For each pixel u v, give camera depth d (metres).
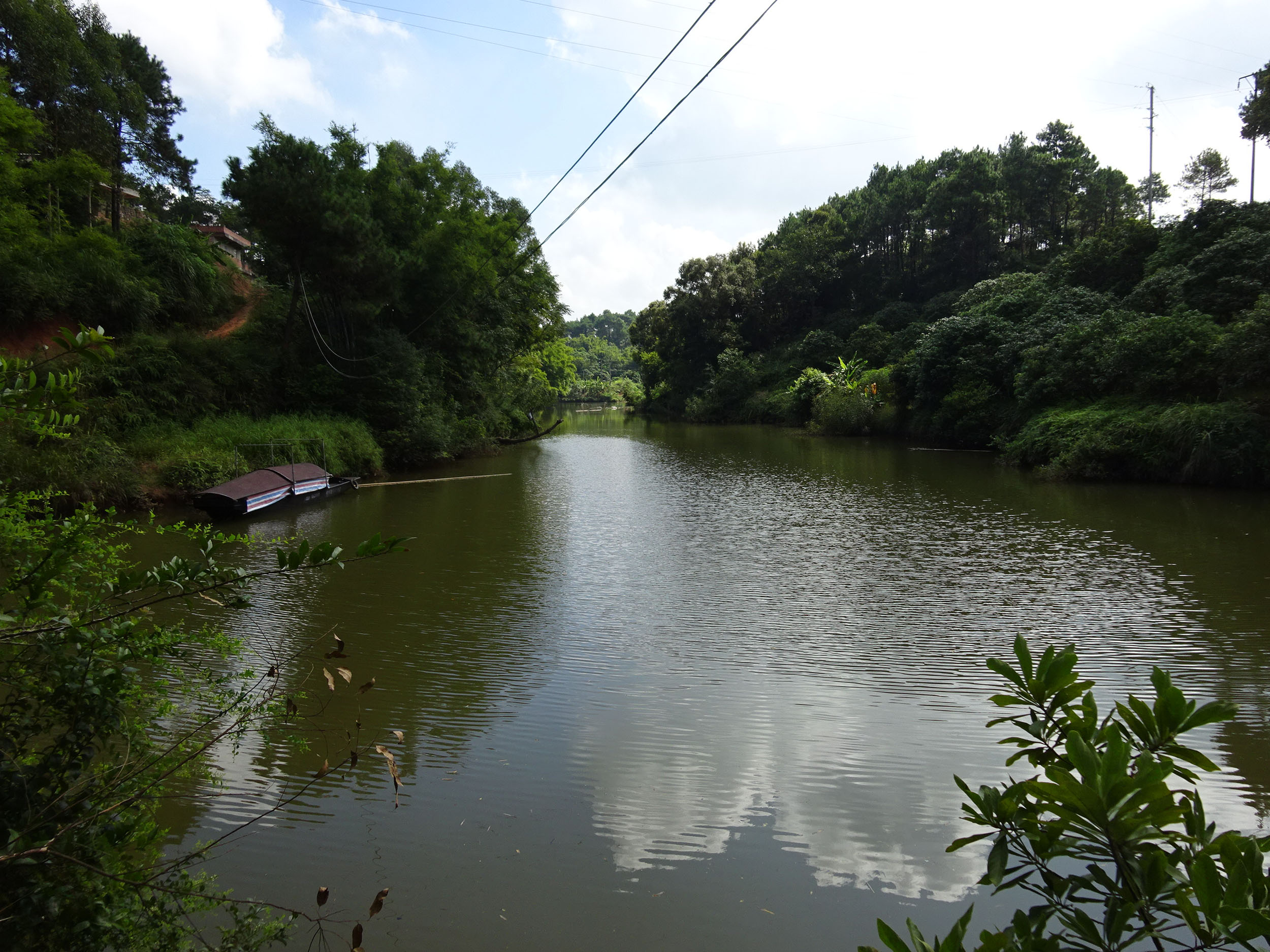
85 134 27.58
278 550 2.72
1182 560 12.28
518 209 35.59
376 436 24.38
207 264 28.41
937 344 33.41
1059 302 30.27
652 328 67.88
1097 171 47.09
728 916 4.24
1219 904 1.74
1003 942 1.97
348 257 22.36
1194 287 25.25
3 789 2.29
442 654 8.26
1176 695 2.27
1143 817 1.93
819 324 57.44
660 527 15.81
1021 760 5.89
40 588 2.58
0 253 19.39
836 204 69.38
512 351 33.94
